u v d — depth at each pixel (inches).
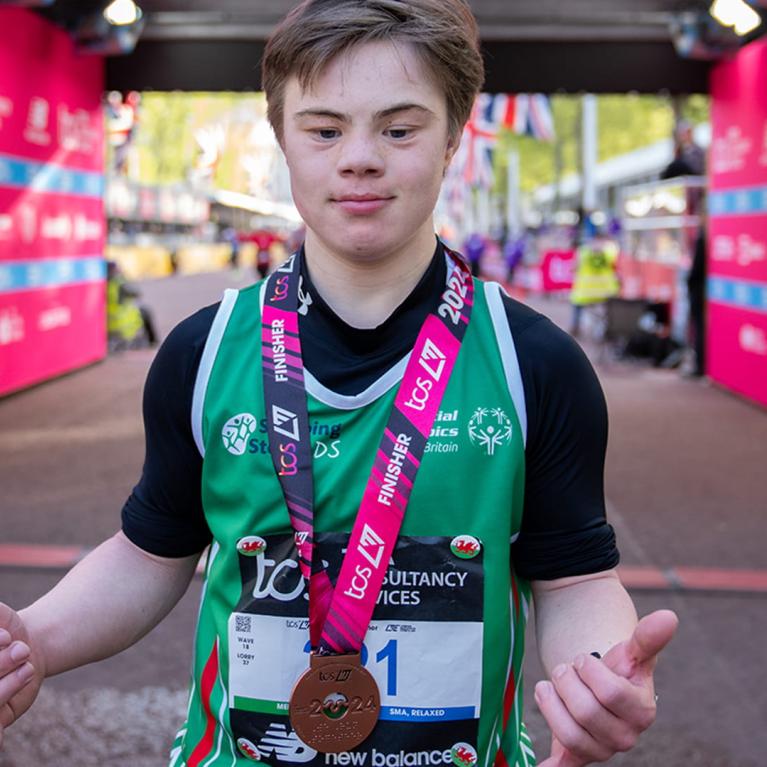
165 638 161.2
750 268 377.1
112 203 1028.5
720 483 262.2
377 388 51.6
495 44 413.1
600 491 55.3
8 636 47.7
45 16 396.8
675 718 136.0
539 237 995.9
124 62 442.9
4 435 314.5
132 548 57.6
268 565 51.4
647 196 553.3
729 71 391.9
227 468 52.4
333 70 48.9
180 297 869.2
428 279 53.0
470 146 1016.2
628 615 52.9
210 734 53.7
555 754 45.7
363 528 50.5
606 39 411.8
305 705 50.1
